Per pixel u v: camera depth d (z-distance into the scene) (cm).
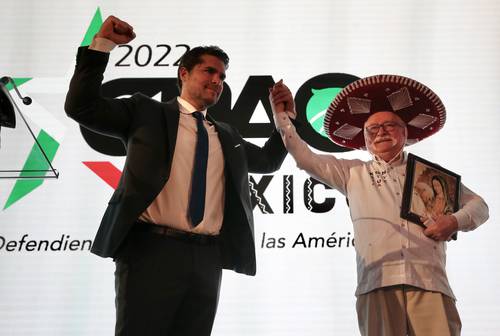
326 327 341
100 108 230
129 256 225
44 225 355
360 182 266
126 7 390
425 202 255
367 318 244
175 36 386
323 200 358
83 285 347
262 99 377
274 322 342
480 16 386
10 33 385
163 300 221
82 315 343
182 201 233
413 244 248
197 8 390
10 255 350
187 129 248
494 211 354
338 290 346
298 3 390
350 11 388
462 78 376
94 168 365
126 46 383
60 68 381
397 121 275
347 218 356
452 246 348
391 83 269
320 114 374
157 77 380
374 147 272
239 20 389
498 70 377
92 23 389
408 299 242
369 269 248
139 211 222
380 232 252
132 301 220
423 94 272
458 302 340
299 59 382
